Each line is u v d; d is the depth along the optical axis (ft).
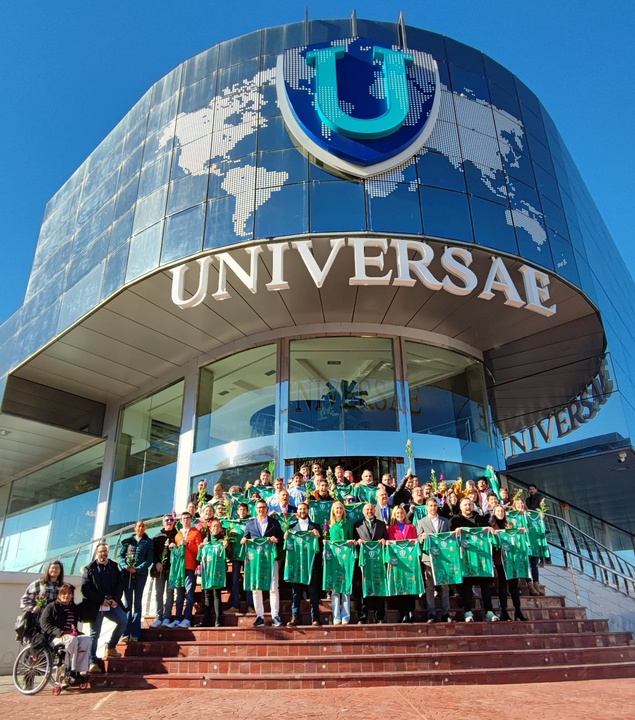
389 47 44.75
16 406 55.72
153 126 48.37
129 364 54.80
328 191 40.63
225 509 34.53
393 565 26.89
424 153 42.24
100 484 59.47
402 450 45.75
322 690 21.79
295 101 42.63
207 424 51.08
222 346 52.19
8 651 32.48
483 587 28.19
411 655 23.48
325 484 34.22
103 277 46.34
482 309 46.16
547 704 18.99
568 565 38.96
